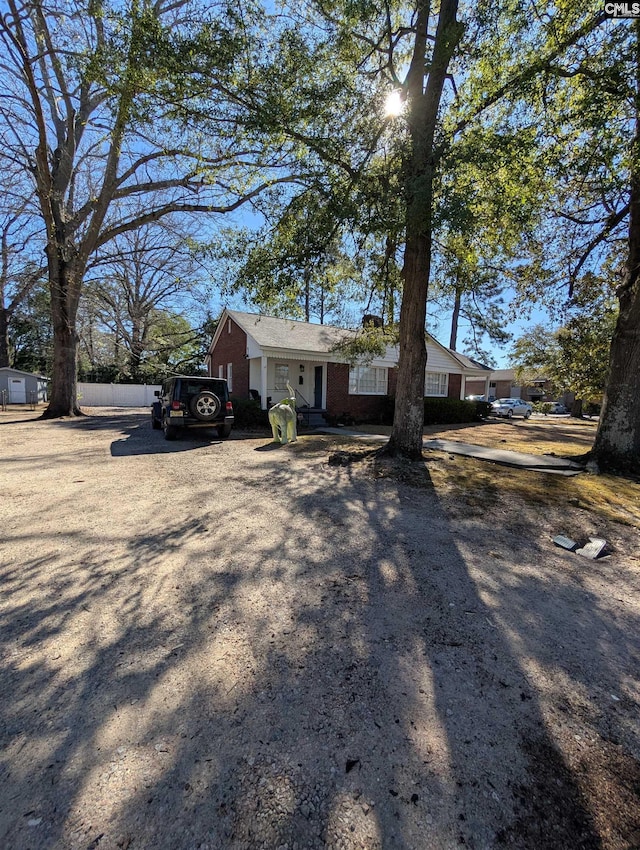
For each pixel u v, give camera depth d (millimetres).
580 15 5203
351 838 1370
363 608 2846
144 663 2219
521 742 1791
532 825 1438
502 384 43625
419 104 6355
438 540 4129
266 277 7195
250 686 2066
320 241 6750
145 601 2855
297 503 5207
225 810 1447
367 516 4781
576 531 4543
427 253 7402
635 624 2795
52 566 3355
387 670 2225
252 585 3117
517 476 6910
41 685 2041
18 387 26109
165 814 1426
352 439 11289
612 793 1569
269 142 6496
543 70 5422
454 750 1733
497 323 10438
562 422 23203
